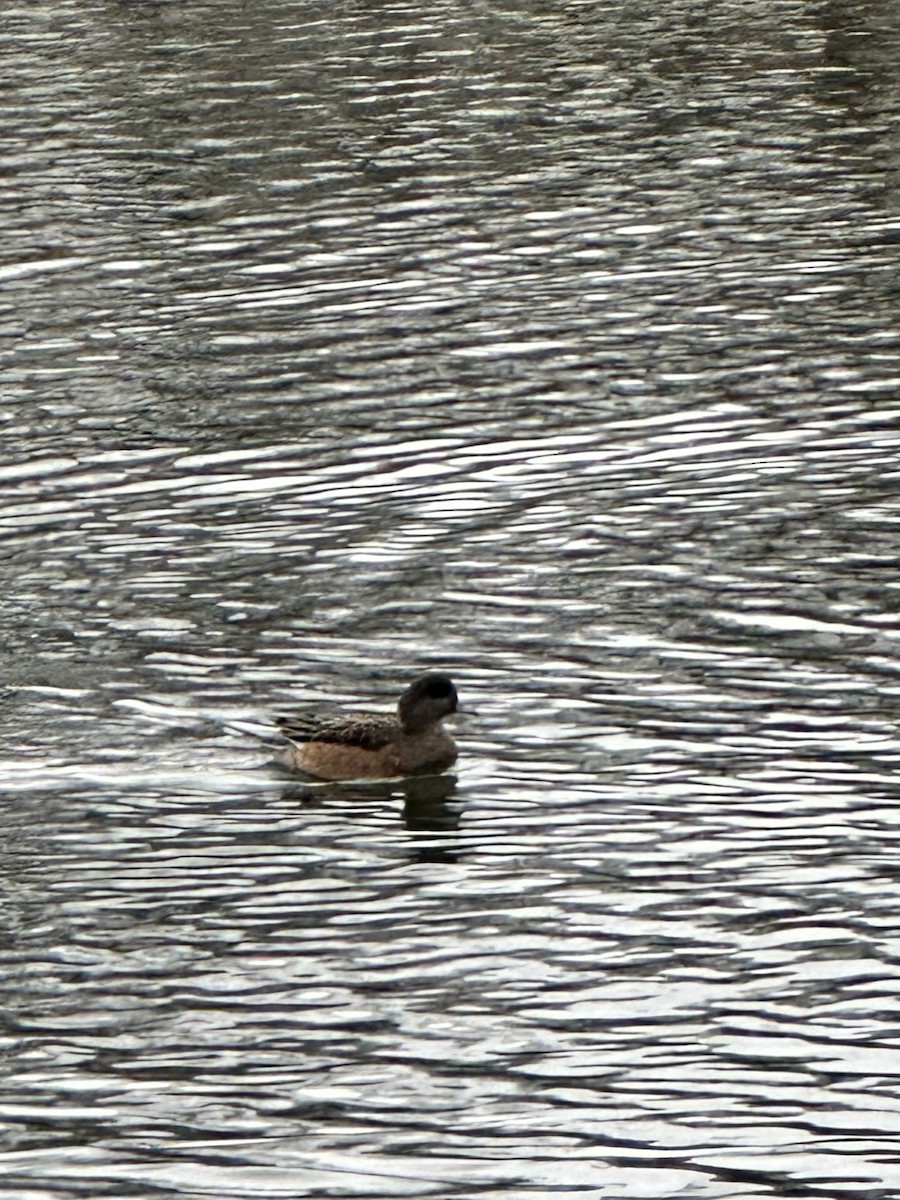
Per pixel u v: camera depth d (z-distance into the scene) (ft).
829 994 53.36
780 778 63.98
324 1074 50.85
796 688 69.21
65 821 63.21
